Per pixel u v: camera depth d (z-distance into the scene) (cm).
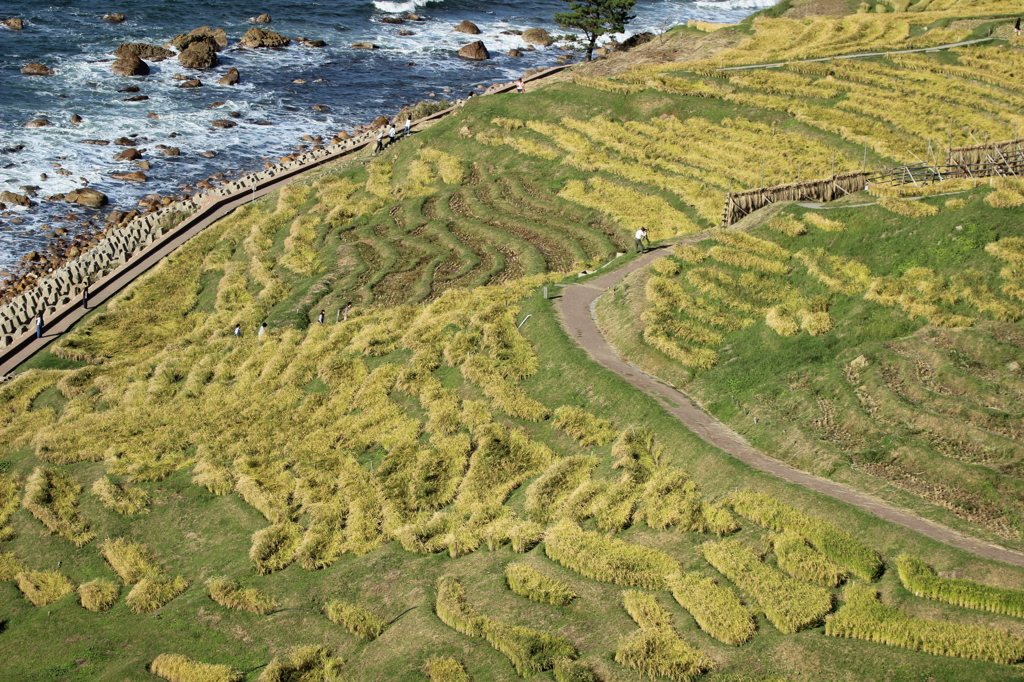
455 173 8925
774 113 8725
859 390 4503
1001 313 4697
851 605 3331
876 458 4112
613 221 7519
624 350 5447
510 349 5662
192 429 5591
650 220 7412
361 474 4944
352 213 8494
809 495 3916
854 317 5047
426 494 4709
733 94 9144
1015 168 6462
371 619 3922
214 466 5184
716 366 5134
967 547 3494
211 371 6241
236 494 4994
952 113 8125
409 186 8794
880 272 5372
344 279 7431
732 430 4625
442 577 3994
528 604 3744
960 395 4303
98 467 5338
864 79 9012
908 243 5375
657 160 8381
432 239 7862
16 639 4147
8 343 7012
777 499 3944
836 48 9944
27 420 5938
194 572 4475
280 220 8562
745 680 3119
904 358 4594
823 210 6006
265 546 4447
